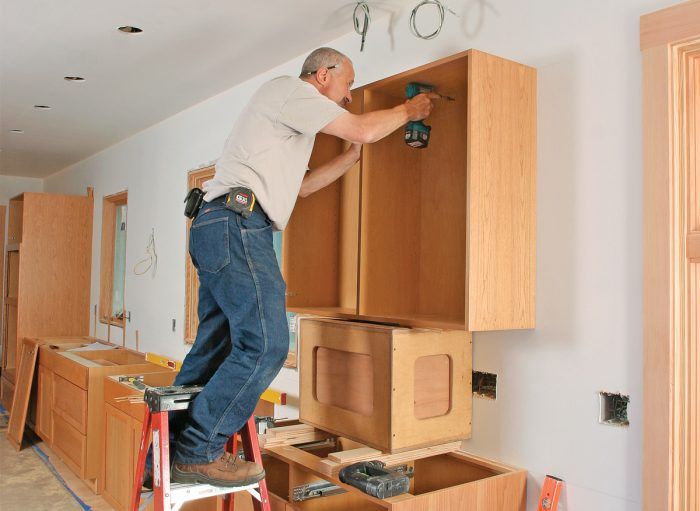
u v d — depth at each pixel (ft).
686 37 5.70
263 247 6.49
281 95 6.59
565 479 6.66
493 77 6.64
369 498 6.36
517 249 6.83
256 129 6.59
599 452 6.37
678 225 5.82
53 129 17.16
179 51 10.84
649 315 5.89
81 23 9.68
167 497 6.22
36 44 10.59
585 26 6.64
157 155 16.33
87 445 13.66
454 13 8.09
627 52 6.27
